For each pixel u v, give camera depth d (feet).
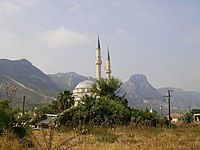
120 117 133.39
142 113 142.41
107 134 79.61
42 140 37.50
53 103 199.31
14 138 39.47
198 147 53.06
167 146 52.42
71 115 121.08
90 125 92.43
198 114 263.49
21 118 42.29
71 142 46.32
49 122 36.94
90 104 130.93
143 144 54.70
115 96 200.44
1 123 40.55
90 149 46.14
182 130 113.29
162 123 139.13
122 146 52.95
